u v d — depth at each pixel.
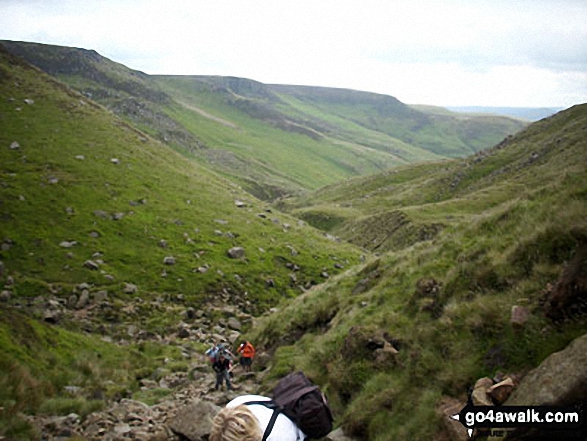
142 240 56.94
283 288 55.47
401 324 14.55
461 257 15.07
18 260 47.31
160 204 67.62
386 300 18.09
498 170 146.25
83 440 13.70
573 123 152.62
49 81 102.00
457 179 156.62
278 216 82.31
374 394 11.75
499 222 17.61
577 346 6.89
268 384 18.44
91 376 22.25
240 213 75.00
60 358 22.98
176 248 57.28
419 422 9.42
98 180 67.62
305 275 60.16
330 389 14.04
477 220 20.11
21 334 22.39
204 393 20.14
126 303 44.12
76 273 47.16
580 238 9.09
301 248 67.81
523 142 165.25
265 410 3.32
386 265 24.38
